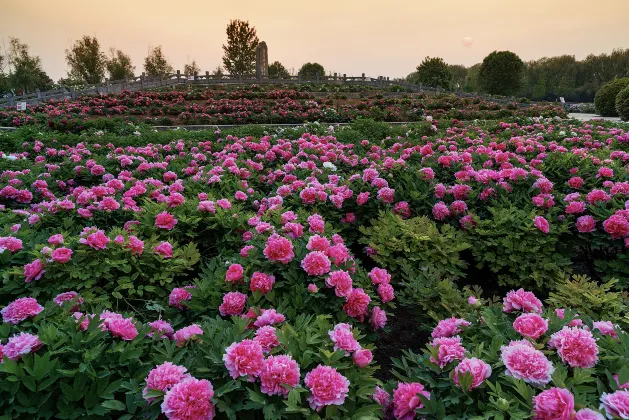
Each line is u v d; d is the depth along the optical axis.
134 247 2.71
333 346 1.90
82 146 8.41
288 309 2.25
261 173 6.01
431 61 52.75
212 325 2.05
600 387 1.60
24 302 2.01
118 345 1.83
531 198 4.19
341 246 2.66
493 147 7.98
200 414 1.49
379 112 21.25
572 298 2.64
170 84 32.75
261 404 1.57
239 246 3.31
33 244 2.78
